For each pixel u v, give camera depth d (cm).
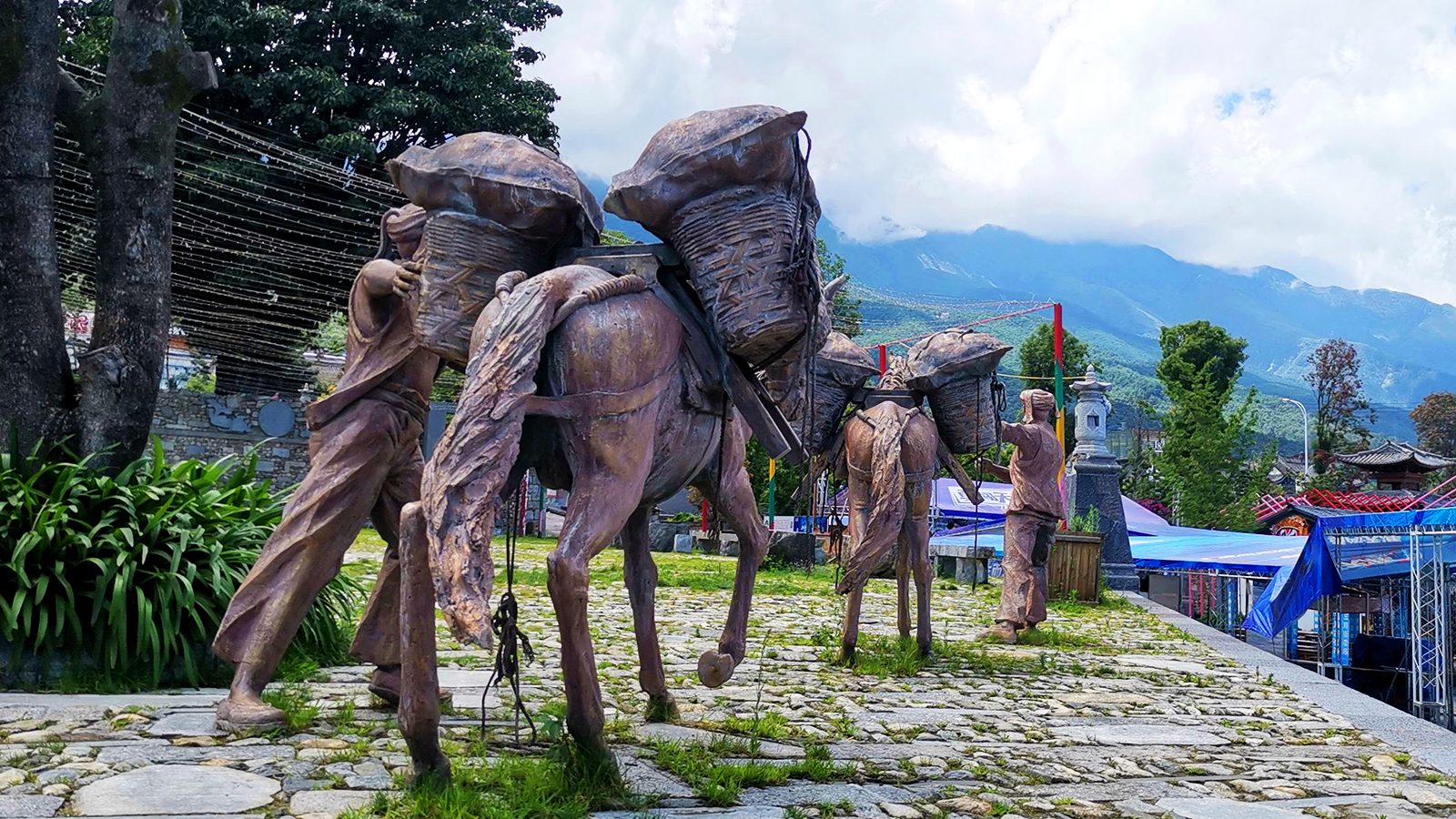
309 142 2678
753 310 512
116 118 827
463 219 515
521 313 450
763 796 514
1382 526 1972
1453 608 2023
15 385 786
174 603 731
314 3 2739
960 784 574
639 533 662
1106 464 2261
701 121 518
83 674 703
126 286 823
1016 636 1288
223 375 3089
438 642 992
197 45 2627
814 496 1094
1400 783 628
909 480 1027
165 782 477
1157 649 1295
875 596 1811
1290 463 7031
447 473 421
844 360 1027
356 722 619
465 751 552
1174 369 5866
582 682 477
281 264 2525
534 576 1670
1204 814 532
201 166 2350
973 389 1066
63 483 737
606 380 473
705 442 543
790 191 527
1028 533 1297
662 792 503
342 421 632
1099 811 532
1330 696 964
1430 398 7750
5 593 704
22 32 797
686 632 1174
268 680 616
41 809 436
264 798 459
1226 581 2870
